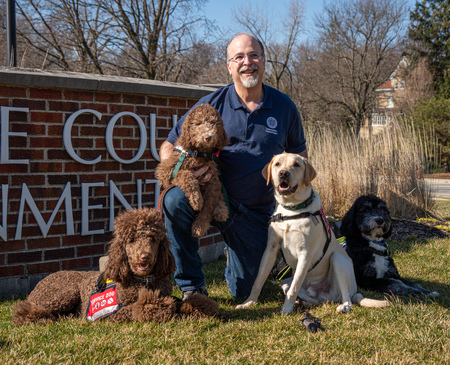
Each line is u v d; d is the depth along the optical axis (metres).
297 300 3.58
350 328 2.85
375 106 37.28
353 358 2.39
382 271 4.16
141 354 2.35
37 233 4.13
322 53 35.38
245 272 3.75
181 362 2.29
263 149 3.62
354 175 8.52
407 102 35.75
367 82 34.16
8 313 3.30
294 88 37.06
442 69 36.88
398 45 34.41
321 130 9.59
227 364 2.26
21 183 4.02
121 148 4.59
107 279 2.88
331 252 3.66
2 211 3.95
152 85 4.66
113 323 2.73
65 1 17.62
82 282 3.02
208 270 4.83
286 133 3.85
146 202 4.82
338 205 8.34
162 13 19.14
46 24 17.81
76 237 4.35
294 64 38.28
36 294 2.97
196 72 20.19
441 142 27.83
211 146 3.13
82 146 4.33
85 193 4.38
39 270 4.14
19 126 3.99
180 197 3.13
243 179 3.60
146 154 4.79
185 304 2.89
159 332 2.58
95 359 2.27
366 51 33.81
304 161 3.41
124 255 2.72
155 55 18.98
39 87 4.05
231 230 3.67
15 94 3.95
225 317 3.02
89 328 2.68
